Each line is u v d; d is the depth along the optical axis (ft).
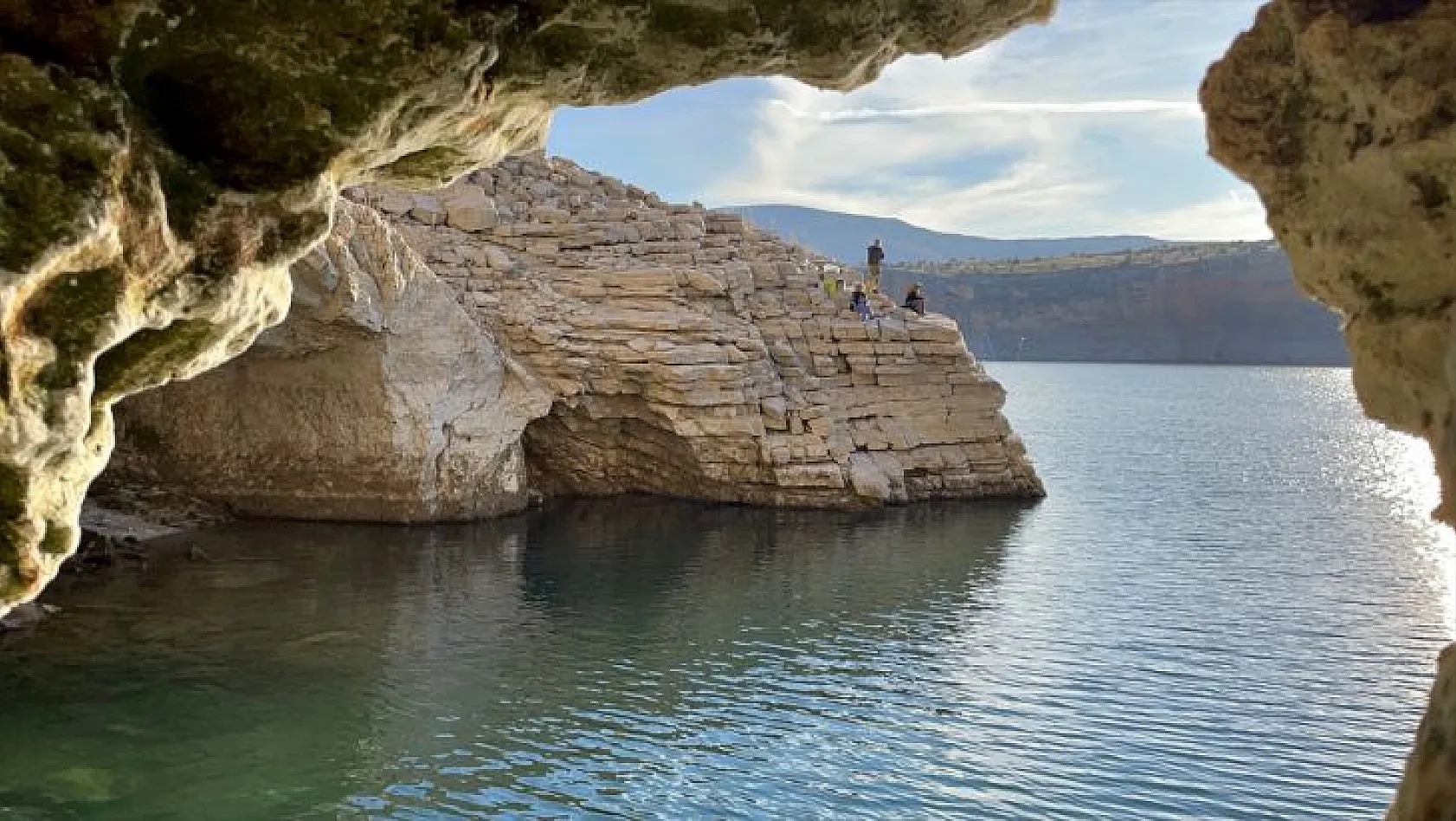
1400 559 103.76
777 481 129.80
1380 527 123.54
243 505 110.83
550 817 45.11
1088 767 51.52
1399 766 52.11
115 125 17.84
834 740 54.44
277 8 18.90
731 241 155.02
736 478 131.64
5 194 16.87
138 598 76.23
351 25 19.22
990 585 90.53
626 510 127.13
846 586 89.56
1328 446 231.09
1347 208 17.43
